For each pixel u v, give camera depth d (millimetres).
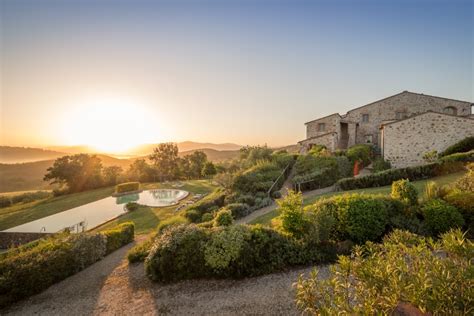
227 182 15750
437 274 2207
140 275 6305
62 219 19281
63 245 7133
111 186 37938
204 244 5664
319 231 5801
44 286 6055
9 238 15914
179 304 4707
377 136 26891
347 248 5672
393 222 6141
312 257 5574
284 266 5516
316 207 6328
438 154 15797
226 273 5387
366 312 2150
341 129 29328
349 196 6688
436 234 5945
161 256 5734
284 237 5973
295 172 18922
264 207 12742
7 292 5391
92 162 38906
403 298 2236
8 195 37125
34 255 6352
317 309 2604
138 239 10961
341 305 2297
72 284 6301
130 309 4781
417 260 2594
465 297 2066
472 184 7285
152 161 44688
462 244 2496
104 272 6957
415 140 17125
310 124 28547
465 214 6109
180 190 27203
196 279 5531
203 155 48531
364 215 5934
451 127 16203
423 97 25422
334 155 19250
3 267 5645
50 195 38625
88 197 30234
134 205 18953
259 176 15992
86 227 16250
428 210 6215
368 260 2752
